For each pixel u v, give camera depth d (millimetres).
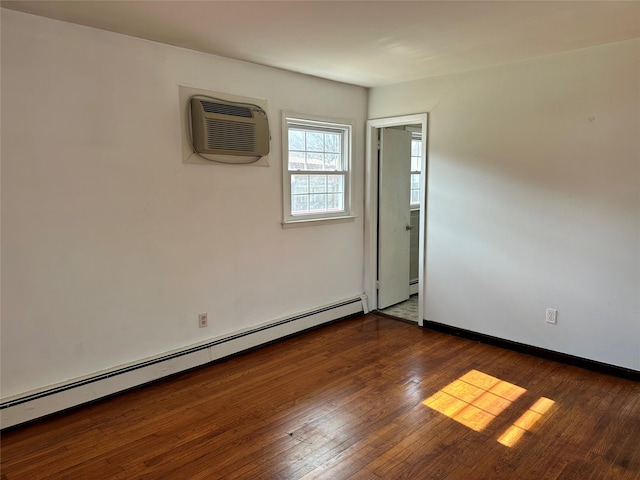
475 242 3887
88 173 2738
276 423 2613
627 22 2609
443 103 3971
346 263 4629
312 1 2254
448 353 3682
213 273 3451
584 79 3166
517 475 2133
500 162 3662
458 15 2471
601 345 3262
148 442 2424
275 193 3830
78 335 2783
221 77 3332
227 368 3400
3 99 2396
